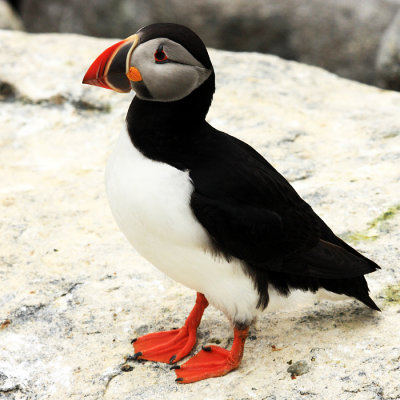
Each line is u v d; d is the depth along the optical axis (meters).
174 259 7.54
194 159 7.41
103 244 10.06
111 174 7.58
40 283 9.31
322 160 11.59
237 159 7.61
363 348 7.96
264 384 7.66
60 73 14.00
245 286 7.62
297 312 8.63
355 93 13.91
